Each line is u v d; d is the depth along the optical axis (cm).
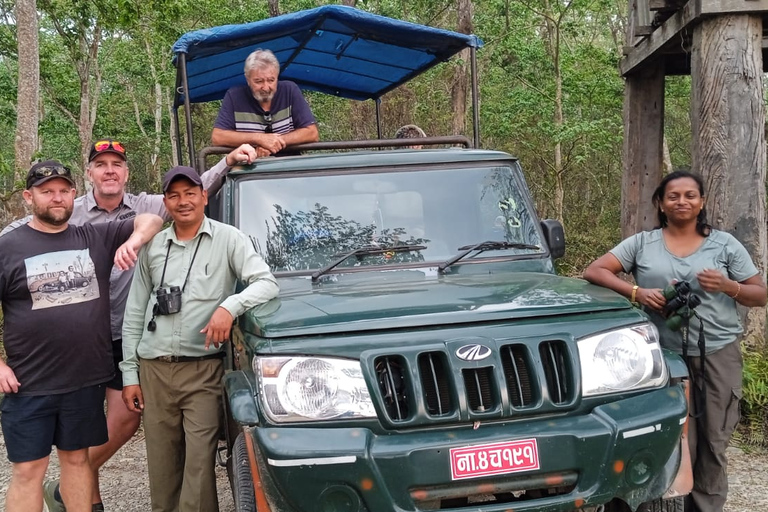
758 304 382
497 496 295
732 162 587
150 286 393
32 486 396
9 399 393
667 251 396
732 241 388
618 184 2195
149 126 3020
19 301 385
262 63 538
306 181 420
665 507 330
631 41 856
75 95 2464
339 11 537
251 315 333
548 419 289
